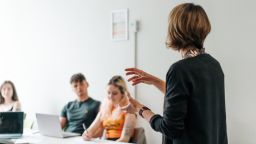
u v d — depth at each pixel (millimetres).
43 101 4195
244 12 2812
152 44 3342
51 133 2836
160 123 1222
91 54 3789
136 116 3068
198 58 1248
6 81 4012
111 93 2977
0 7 4559
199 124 1188
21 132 2906
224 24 2916
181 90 1179
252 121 2789
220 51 2939
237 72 2857
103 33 3697
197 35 1240
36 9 4242
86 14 3828
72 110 3555
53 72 4105
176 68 1196
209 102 1216
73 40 3932
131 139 2904
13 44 4457
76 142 2582
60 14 4039
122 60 3553
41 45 4207
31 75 4301
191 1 3100
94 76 3768
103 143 2541
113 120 2998
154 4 3326
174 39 1267
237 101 2861
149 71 3361
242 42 2828
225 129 1318
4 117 2916
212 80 1241
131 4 3482
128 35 3498
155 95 3324
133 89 3441
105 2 3678
